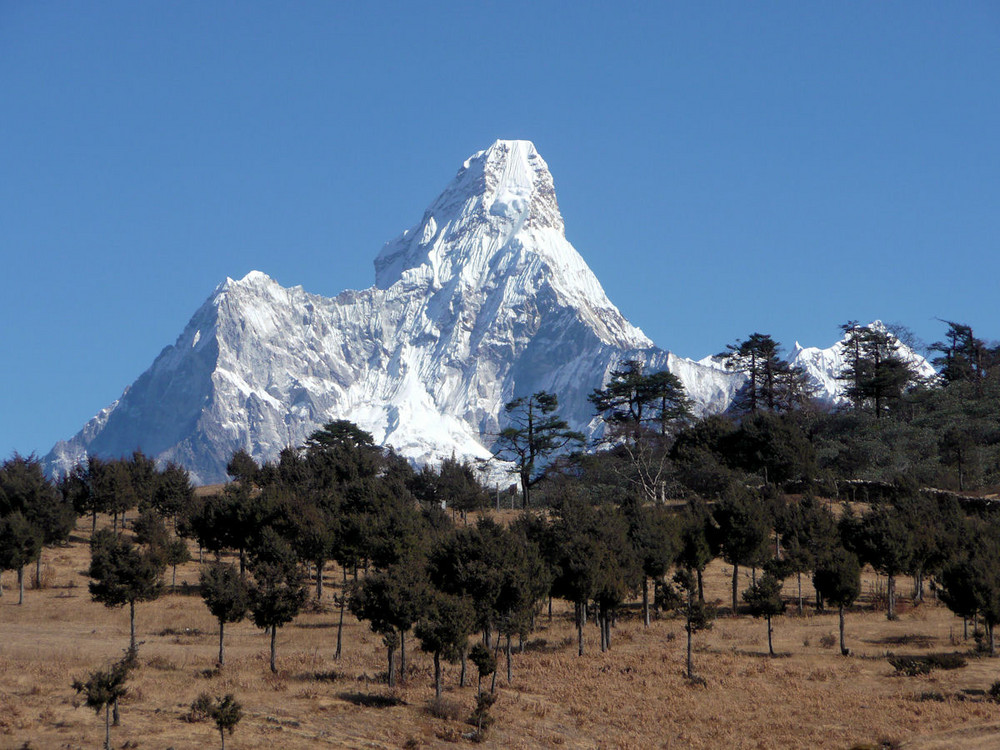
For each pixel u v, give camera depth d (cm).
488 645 6762
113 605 6962
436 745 5259
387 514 8756
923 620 8469
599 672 6819
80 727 4997
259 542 9144
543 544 7919
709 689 6481
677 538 8644
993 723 5744
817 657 7306
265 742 5006
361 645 7431
